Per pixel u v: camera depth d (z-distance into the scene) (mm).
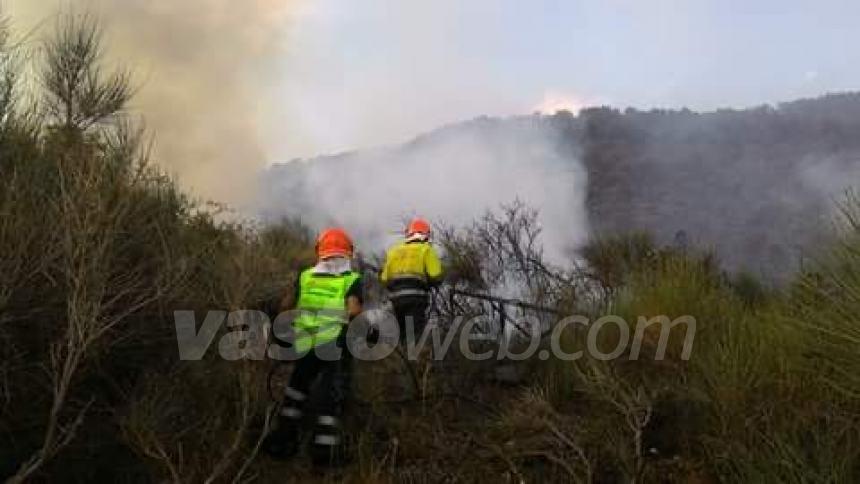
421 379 6176
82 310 3510
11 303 3648
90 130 5707
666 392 4934
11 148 4309
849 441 3822
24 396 3814
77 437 3924
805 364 4469
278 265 5734
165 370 4520
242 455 4480
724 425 4352
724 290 6684
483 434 5191
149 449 3986
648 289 6402
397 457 4848
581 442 4660
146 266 4281
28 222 3730
